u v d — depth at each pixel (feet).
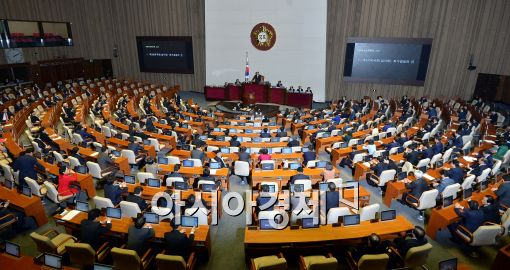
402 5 81.97
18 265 21.88
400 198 37.27
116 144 49.65
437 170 39.37
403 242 23.95
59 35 102.94
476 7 78.23
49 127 54.65
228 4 90.38
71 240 25.63
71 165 39.70
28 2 91.76
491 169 39.40
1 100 73.10
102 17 103.24
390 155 45.19
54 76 96.53
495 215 28.63
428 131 55.72
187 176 37.91
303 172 38.37
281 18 88.17
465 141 50.96
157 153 50.98
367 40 85.40
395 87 89.30
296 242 24.48
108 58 108.06
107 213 27.63
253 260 23.70
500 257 21.30
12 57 90.48
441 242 30.17
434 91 86.84
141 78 108.88
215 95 91.66
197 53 100.32
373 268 22.38
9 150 44.19
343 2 85.35
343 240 25.48
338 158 47.39
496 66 80.69
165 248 24.59
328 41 89.35
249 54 92.99
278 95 86.02
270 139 51.62
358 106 77.92
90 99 80.48
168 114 68.95
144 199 32.09
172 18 98.43
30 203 30.60
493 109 72.74
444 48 82.74
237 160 42.06
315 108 86.33
